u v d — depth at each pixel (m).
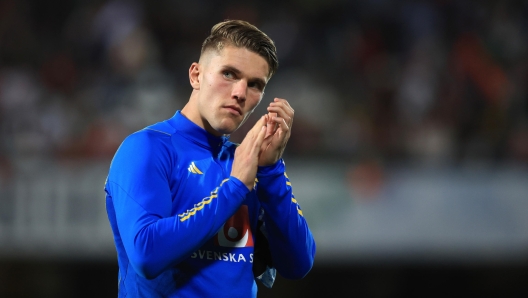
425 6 38.72
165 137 8.34
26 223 24.72
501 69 36.50
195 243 7.45
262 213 8.84
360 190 26.84
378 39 38.22
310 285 32.56
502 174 27.50
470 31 38.09
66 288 30.83
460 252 27.03
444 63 36.59
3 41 34.81
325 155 30.45
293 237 8.63
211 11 40.12
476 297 33.75
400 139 32.72
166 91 33.81
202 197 8.16
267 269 9.15
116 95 32.81
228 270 8.21
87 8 37.00
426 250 26.77
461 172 27.41
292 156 30.23
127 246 7.47
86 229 24.94
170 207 7.89
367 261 29.53
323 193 26.75
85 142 29.77
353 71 37.41
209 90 8.24
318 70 37.62
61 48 35.56
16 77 32.47
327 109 34.66
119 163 8.01
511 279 33.91
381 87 35.75
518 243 27.16
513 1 39.56
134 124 31.73
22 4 37.03
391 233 26.66
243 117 8.27
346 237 26.48
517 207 27.36
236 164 8.01
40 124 29.97
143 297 8.14
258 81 8.28
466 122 34.25
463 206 27.16
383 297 33.09
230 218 8.37
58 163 25.22
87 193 25.16
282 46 38.12
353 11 39.59
